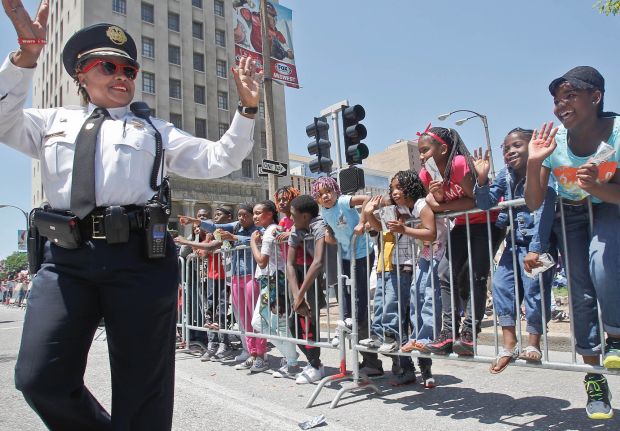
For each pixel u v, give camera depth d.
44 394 1.66
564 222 2.73
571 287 2.71
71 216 1.71
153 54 33.53
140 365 1.78
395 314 3.66
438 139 3.25
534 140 2.55
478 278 3.19
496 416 3.09
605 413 2.67
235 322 5.84
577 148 2.54
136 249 1.77
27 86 1.70
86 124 1.84
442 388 3.91
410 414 3.21
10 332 9.12
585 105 2.40
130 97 1.99
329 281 4.14
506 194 3.07
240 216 5.63
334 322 7.25
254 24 9.85
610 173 2.38
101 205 1.76
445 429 2.86
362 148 7.21
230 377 4.62
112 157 1.79
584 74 2.41
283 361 4.95
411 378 4.08
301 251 4.36
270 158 9.72
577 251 2.69
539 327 2.80
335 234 4.01
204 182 33.78
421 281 3.72
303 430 2.93
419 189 3.66
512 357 2.88
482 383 4.04
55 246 1.76
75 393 1.75
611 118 2.46
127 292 1.75
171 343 1.89
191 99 35.19
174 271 1.89
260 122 38.16
